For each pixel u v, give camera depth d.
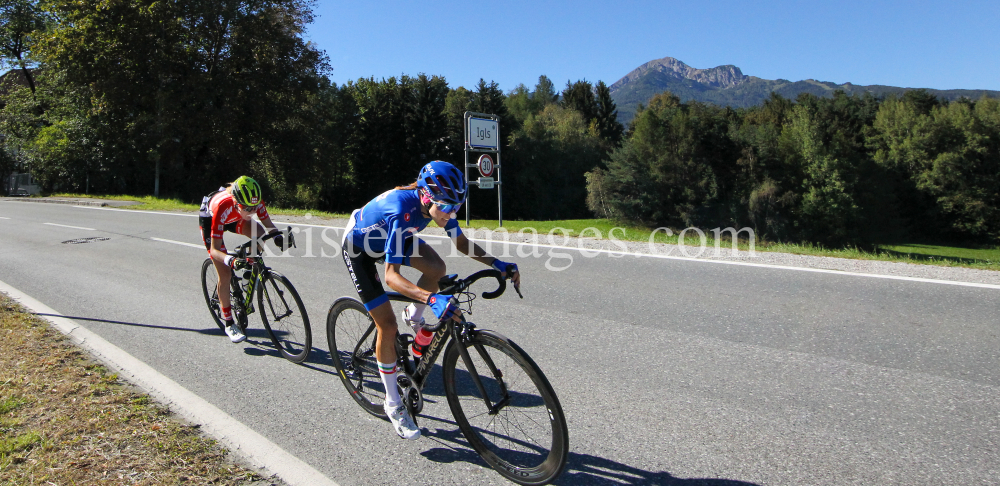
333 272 7.44
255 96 29.41
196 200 29.73
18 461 2.69
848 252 8.47
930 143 49.31
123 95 26.44
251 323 5.10
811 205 41.44
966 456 2.72
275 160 34.19
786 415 3.20
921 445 2.84
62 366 3.93
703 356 4.15
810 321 4.91
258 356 4.36
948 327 4.65
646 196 45.72
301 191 45.28
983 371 3.74
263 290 4.36
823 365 3.92
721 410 3.28
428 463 2.81
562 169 59.88
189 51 27.48
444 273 3.21
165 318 5.40
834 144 43.84
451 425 3.22
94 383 3.63
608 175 48.94
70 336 4.73
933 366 3.85
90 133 28.39
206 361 4.24
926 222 49.56
